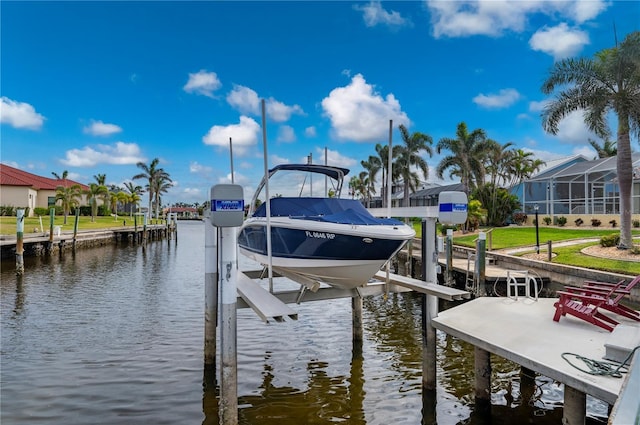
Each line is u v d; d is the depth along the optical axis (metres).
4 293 16.17
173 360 8.96
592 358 5.05
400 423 6.54
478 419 6.65
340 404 7.13
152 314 12.95
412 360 9.20
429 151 42.44
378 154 49.25
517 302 8.04
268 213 7.25
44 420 6.41
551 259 16.89
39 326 11.54
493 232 30.70
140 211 85.50
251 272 9.79
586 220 31.09
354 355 9.45
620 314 6.69
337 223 7.29
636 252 16.12
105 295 15.95
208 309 8.51
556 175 35.34
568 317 6.94
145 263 26.39
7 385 7.63
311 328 11.55
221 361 5.58
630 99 16.81
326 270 7.65
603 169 31.34
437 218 6.95
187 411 6.80
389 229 6.96
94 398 7.18
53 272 21.66
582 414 4.61
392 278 8.02
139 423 6.41
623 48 17.11
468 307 7.66
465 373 8.46
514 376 8.13
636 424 1.99
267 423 6.51
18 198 51.94
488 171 43.06
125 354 9.32
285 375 8.30
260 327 11.45
